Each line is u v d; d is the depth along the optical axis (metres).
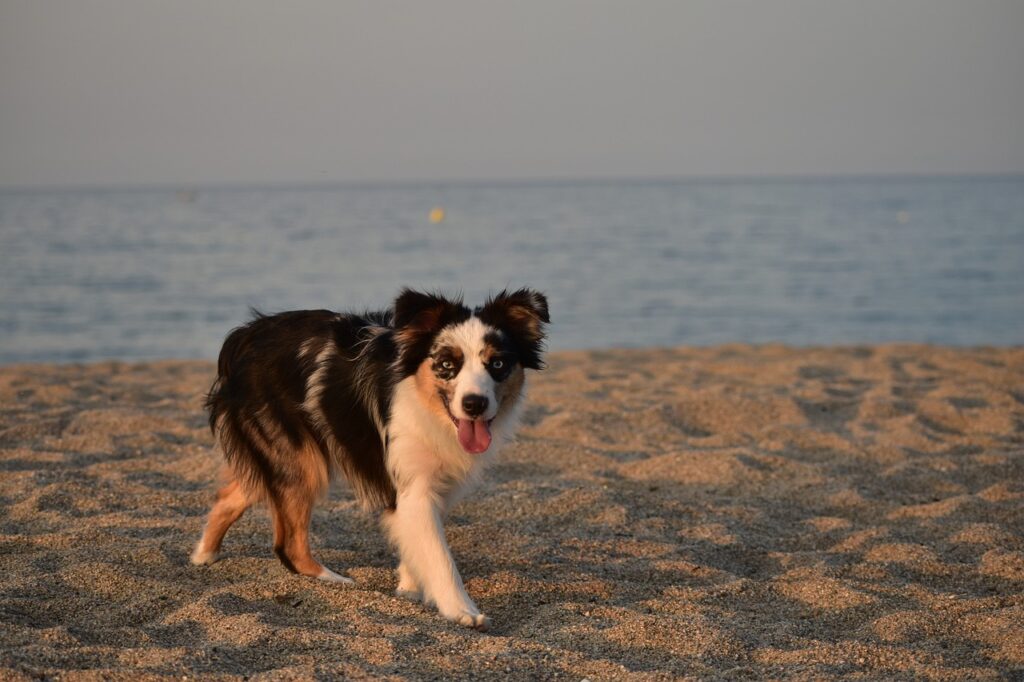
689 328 20.23
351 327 4.72
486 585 4.72
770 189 163.88
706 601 4.61
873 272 29.42
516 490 6.27
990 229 47.06
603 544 5.40
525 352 4.68
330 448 4.69
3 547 4.95
